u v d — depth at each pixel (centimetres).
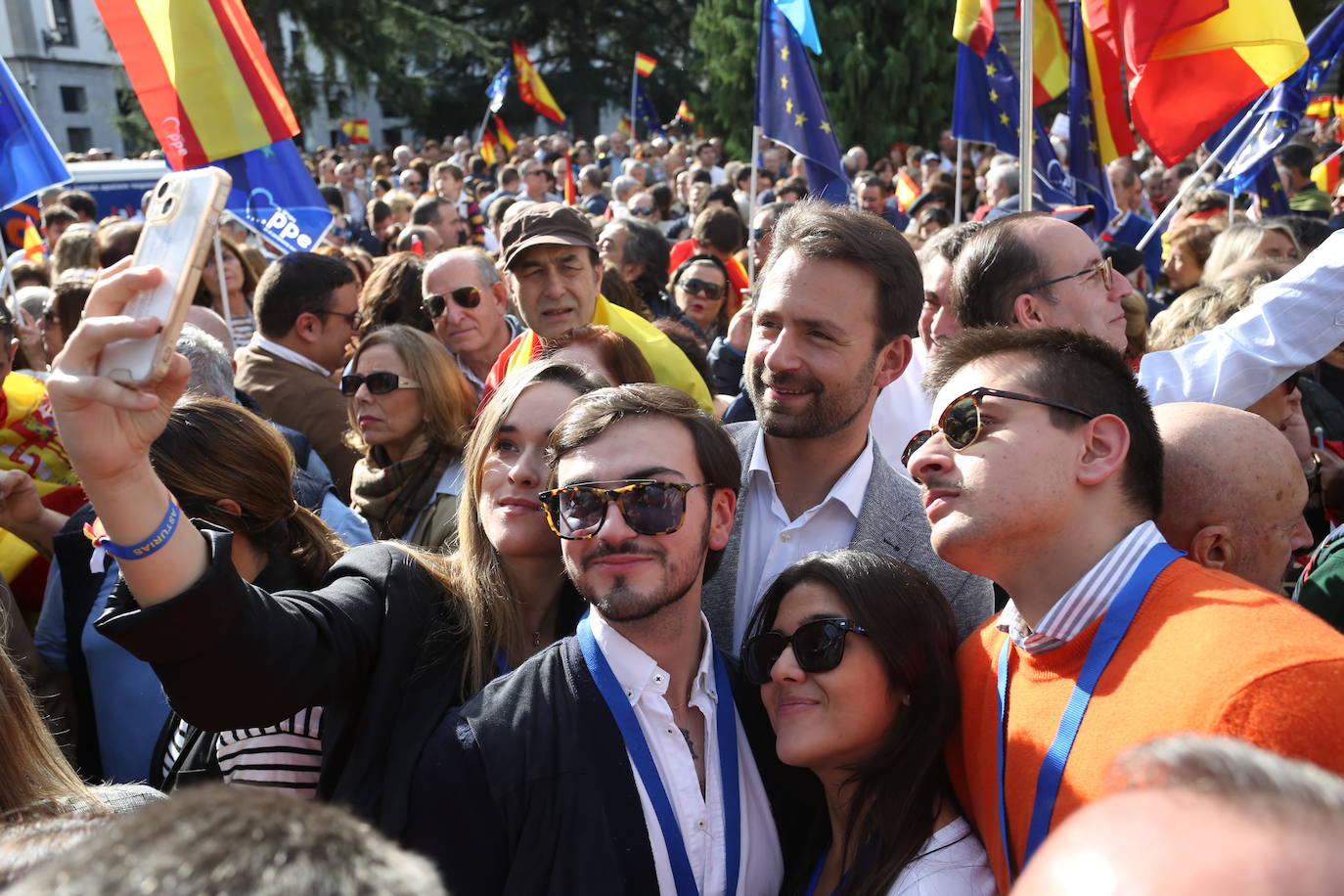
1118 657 155
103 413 144
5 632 259
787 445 238
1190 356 277
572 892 171
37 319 478
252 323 588
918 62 2356
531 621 214
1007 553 168
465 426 343
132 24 461
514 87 3950
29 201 933
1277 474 199
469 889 174
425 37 3444
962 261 288
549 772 175
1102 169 601
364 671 190
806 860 191
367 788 183
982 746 172
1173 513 201
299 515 251
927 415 306
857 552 191
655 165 1903
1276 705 137
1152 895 63
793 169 1369
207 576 155
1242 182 558
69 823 117
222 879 74
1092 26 498
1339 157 927
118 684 253
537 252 359
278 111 478
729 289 596
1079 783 150
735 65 2534
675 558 183
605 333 284
